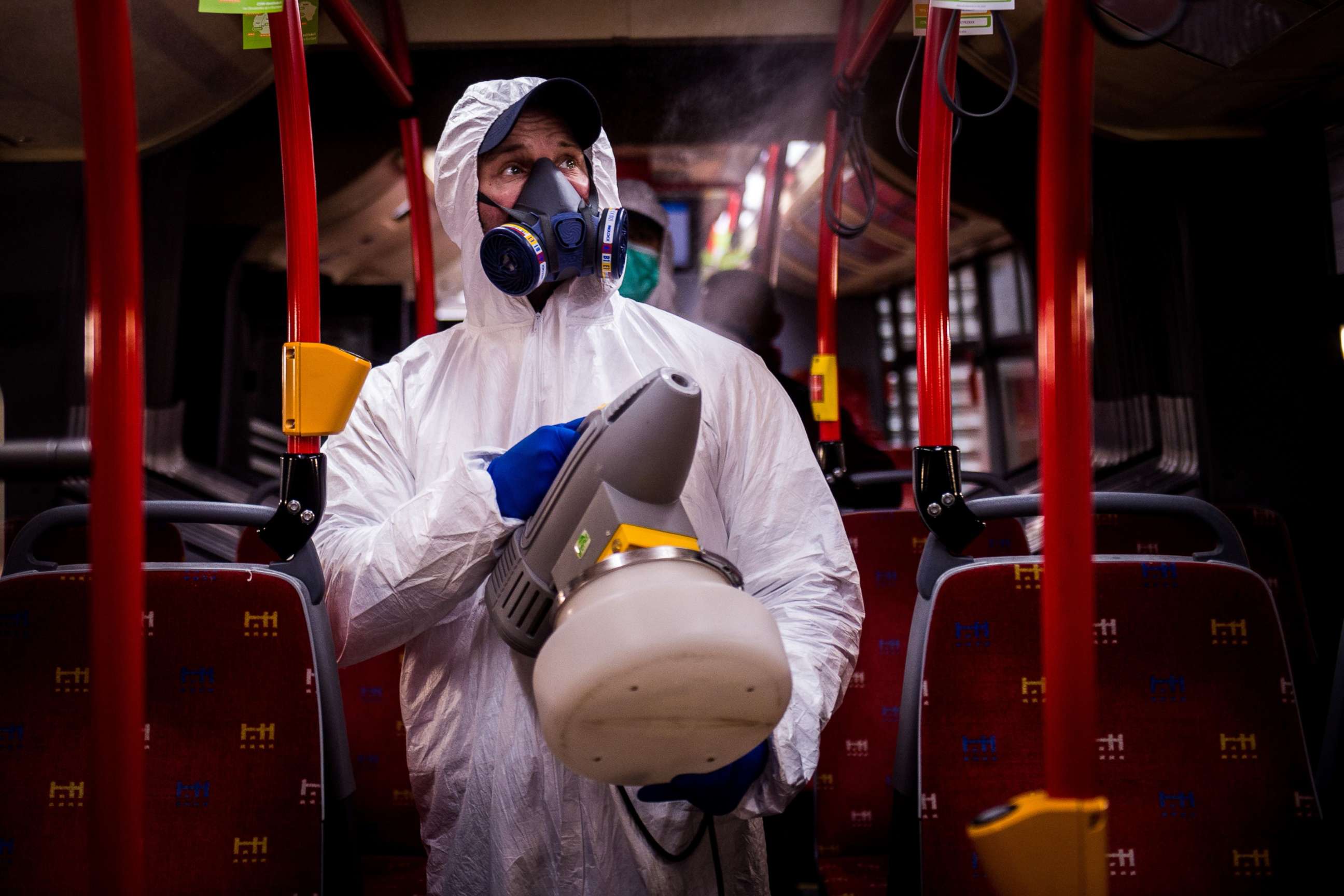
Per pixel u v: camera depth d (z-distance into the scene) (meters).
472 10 2.80
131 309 0.66
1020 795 1.18
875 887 1.61
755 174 7.69
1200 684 1.19
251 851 1.10
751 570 1.12
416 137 2.11
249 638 1.12
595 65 3.86
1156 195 4.07
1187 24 2.60
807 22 2.84
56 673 1.12
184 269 5.05
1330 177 3.39
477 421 1.22
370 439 1.22
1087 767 0.65
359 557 1.07
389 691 1.80
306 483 1.10
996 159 5.09
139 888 0.65
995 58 3.13
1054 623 0.66
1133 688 1.19
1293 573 2.34
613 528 0.84
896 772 1.24
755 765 0.95
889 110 4.34
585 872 1.08
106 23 0.65
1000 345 6.54
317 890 1.10
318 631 1.13
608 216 1.19
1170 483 4.02
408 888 1.58
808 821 1.89
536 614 0.90
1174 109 3.24
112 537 0.65
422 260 2.12
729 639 0.70
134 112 0.67
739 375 1.20
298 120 1.08
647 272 2.35
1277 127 3.35
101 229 0.65
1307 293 3.72
